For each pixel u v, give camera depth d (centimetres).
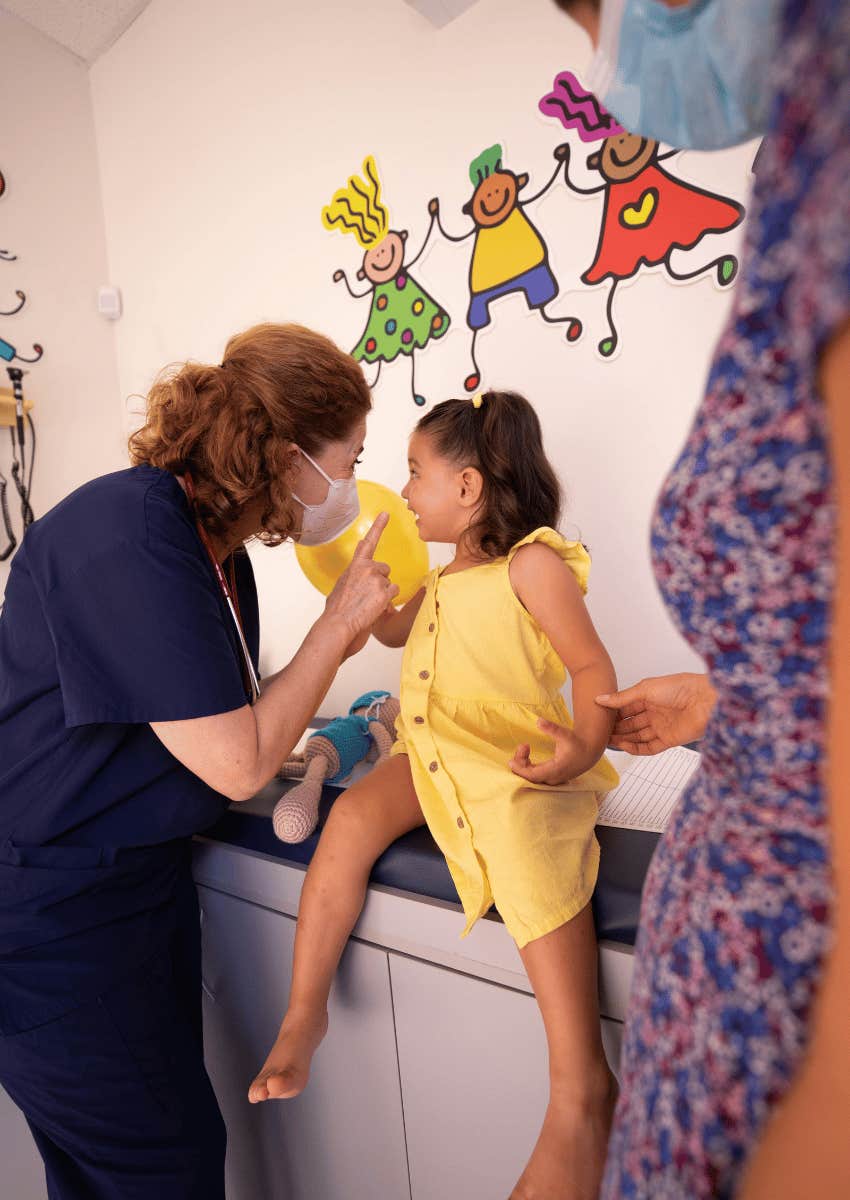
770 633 29
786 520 27
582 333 159
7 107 228
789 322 24
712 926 31
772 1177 26
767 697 30
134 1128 93
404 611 135
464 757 102
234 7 206
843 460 23
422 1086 100
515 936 86
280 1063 89
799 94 21
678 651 158
